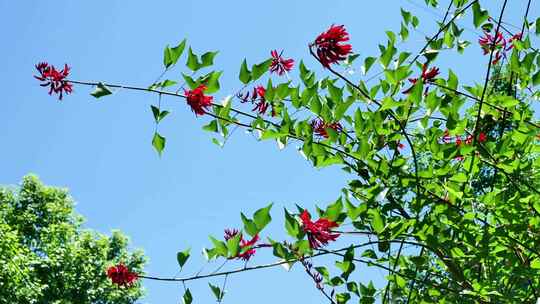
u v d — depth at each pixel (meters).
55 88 3.14
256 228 2.74
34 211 21.41
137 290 20.81
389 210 3.32
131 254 21.52
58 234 20.66
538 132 3.17
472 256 3.21
